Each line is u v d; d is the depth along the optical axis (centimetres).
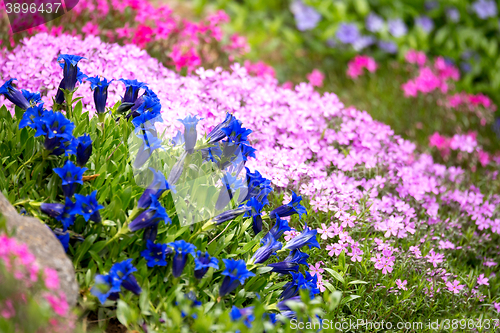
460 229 388
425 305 309
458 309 322
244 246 255
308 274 255
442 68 652
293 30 750
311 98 409
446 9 754
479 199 395
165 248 221
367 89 643
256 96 377
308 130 385
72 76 252
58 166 244
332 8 755
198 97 377
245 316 214
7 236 186
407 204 344
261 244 262
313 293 252
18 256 181
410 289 297
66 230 220
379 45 721
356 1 747
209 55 502
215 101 380
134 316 203
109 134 267
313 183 327
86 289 217
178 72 440
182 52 489
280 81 625
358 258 294
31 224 206
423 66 670
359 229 318
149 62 385
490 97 676
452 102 587
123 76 352
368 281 297
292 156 341
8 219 200
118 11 475
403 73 682
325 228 297
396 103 605
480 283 331
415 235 348
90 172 248
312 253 299
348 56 697
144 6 492
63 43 360
